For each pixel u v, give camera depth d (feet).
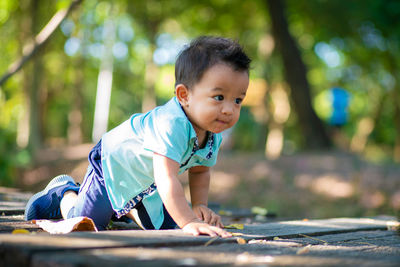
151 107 58.90
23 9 39.83
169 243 5.55
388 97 77.92
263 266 4.54
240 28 52.95
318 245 6.32
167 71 75.25
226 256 5.01
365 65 60.70
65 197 8.11
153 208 7.64
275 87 59.77
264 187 29.78
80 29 52.60
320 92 79.15
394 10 41.78
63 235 5.67
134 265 4.31
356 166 31.73
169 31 61.21
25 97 45.09
